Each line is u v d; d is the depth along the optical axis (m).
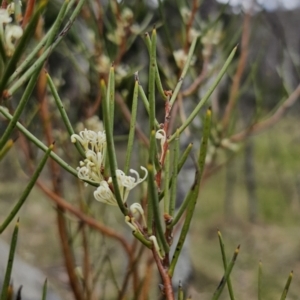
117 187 0.30
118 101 0.71
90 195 0.79
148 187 0.30
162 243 0.31
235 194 3.80
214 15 0.96
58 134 0.76
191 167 1.12
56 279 1.57
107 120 0.29
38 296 1.26
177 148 0.33
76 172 0.32
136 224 0.32
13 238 0.32
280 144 2.75
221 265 2.40
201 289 2.05
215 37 0.71
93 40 0.70
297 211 3.26
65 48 0.73
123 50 0.69
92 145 0.32
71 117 0.96
